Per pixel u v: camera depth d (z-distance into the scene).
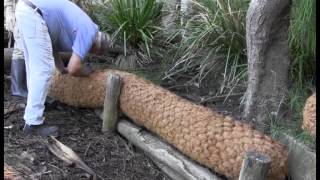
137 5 3.78
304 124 2.50
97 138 3.05
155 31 3.83
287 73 2.89
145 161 2.86
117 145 2.99
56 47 3.06
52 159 2.80
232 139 2.39
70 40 3.01
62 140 3.02
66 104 3.44
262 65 2.85
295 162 2.32
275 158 2.26
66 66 3.41
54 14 2.89
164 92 2.88
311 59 3.02
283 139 2.52
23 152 2.84
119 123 3.08
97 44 3.08
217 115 2.57
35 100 2.94
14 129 3.09
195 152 2.51
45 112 3.33
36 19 2.83
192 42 3.47
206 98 3.27
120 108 3.06
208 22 3.41
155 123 2.77
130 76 3.10
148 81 3.12
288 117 2.82
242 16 3.32
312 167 2.24
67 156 2.79
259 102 2.88
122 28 3.78
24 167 2.70
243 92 3.21
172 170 2.71
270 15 2.76
